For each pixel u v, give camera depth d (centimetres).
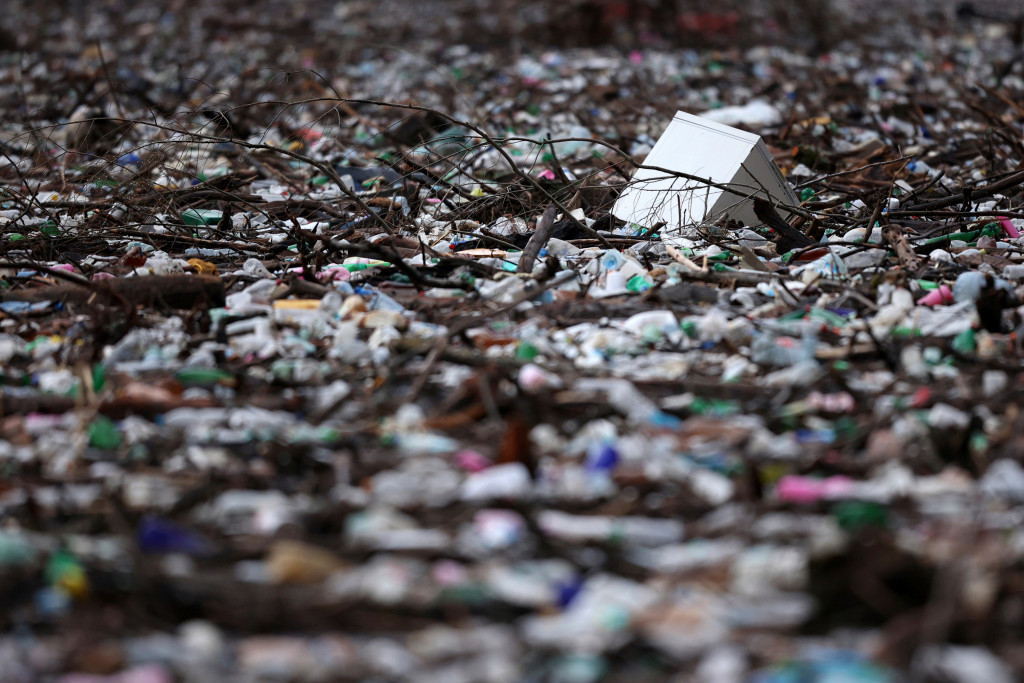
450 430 1323
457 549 1027
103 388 1450
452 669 871
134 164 2978
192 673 868
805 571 957
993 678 837
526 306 1834
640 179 2522
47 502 1143
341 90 4666
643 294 1895
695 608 933
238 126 3825
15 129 3972
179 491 1162
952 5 8112
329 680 863
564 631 905
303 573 988
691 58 5447
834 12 7050
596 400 1361
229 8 7738
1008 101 3438
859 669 844
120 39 6412
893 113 4222
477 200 2536
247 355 1595
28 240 2300
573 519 1086
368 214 2505
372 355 1580
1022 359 1536
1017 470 1149
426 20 6981
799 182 3050
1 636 928
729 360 1565
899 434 1245
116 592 981
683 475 1183
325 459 1230
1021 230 2455
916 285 1914
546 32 6050
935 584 935
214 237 2414
